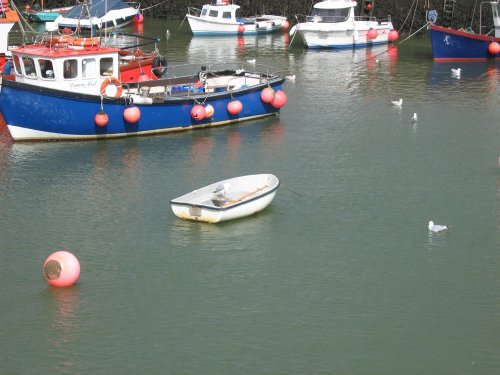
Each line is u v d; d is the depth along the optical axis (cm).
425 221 3491
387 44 7712
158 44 7500
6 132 4562
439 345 2631
